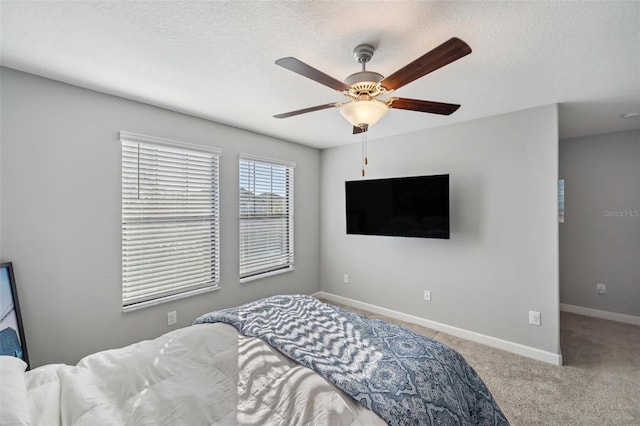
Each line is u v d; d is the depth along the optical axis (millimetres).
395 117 2725
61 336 1938
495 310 2676
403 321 3287
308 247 3980
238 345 1331
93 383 1084
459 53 1140
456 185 2900
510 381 2123
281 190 3619
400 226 3047
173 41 1508
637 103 2375
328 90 2125
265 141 3350
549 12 1282
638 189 3186
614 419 1735
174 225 2559
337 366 1150
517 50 1591
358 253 3738
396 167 3352
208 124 2781
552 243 2385
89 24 1356
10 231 1752
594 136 3414
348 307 3777
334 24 1381
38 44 1515
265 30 1424
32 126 1829
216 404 982
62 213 1944
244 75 1888
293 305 1871
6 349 1610
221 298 2928
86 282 2049
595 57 1657
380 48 1583
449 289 2961
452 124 2920
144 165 2355
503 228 2625
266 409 957
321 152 4145
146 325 2371
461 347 2668
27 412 836
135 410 950
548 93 2174
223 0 1212
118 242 2207
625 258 3256
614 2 1214
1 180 1727
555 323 2365
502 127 2625
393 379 1103
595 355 2484
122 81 1950
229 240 2996
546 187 2410
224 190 2941
